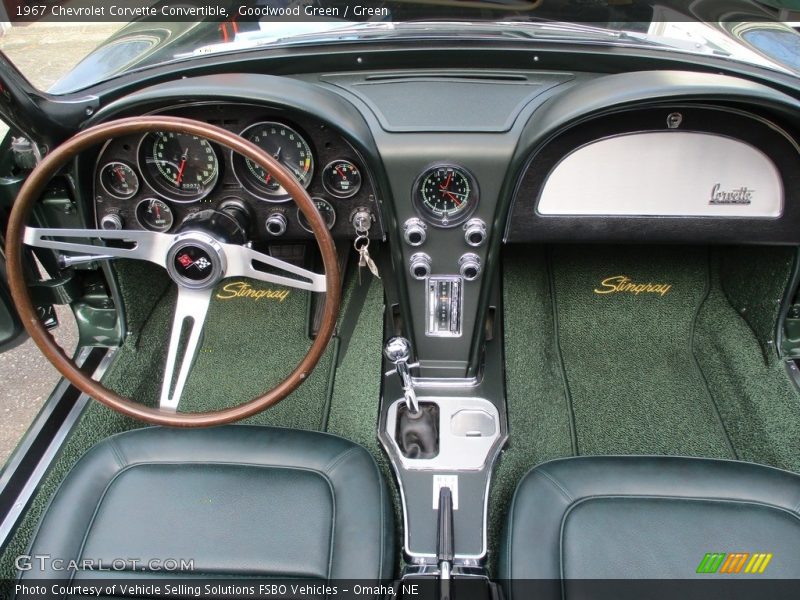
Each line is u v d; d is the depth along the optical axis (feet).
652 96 4.33
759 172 5.02
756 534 4.09
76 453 5.66
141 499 4.44
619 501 4.28
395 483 5.50
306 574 4.08
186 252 4.16
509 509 4.44
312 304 7.95
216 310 7.92
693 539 4.08
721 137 4.83
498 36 5.31
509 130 4.76
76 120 5.02
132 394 6.54
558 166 5.03
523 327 7.40
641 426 6.49
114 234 4.16
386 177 4.86
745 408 6.45
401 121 4.84
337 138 4.98
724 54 5.24
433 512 5.18
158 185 5.25
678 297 7.61
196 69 5.21
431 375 6.14
